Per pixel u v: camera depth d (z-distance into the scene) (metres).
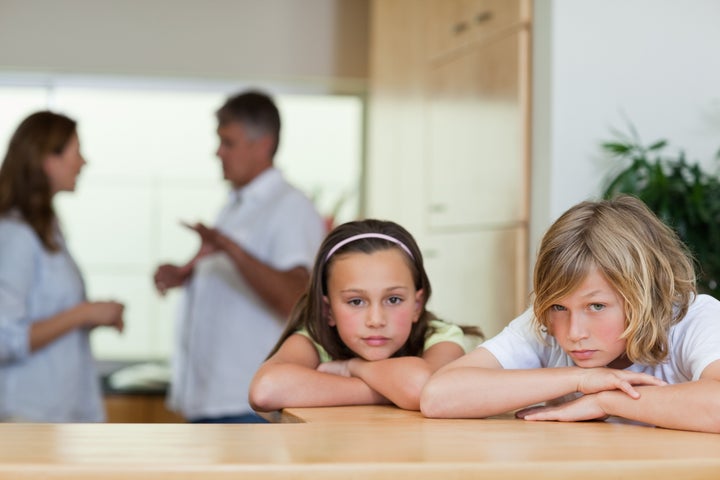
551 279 1.79
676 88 3.83
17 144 3.39
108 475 1.12
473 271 4.34
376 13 5.89
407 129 5.26
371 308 2.17
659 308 1.81
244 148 3.75
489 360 2.04
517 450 1.32
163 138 6.13
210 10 6.21
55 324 3.36
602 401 1.73
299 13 6.27
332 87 6.37
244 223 3.76
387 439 1.42
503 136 4.07
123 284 6.00
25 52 6.05
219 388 3.68
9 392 3.34
